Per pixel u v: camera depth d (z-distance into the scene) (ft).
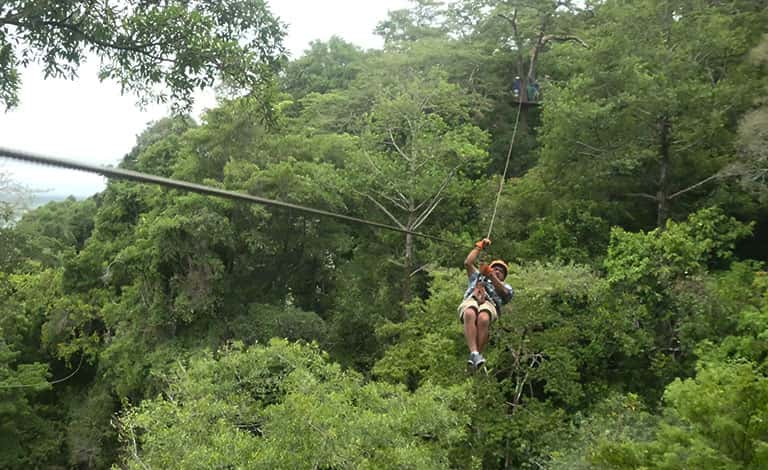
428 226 84.28
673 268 57.88
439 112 87.56
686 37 69.56
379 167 78.74
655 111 66.69
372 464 36.99
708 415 31.09
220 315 75.20
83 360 97.50
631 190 78.54
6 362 78.23
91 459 82.69
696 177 73.56
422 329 63.77
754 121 57.82
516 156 100.89
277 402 46.80
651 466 33.17
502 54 109.70
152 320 73.61
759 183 62.59
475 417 54.13
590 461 36.81
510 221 80.53
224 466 36.52
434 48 101.55
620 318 57.47
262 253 77.56
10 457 76.95
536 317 56.70
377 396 44.06
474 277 25.68
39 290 95.45
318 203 78.54
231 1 42.68
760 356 47.98
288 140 81.92
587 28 102.27
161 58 39.96
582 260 71.46
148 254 73.00
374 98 93.76
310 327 73.82
